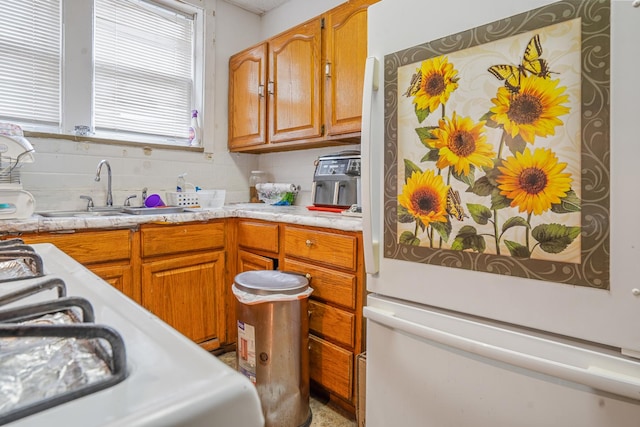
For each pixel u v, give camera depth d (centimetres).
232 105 272
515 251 86
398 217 108
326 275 161
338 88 201
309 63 216
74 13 212
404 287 108
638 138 71
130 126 240
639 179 71
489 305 91
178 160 252
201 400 28
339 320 156
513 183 86
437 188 99
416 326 102
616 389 73
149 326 40
